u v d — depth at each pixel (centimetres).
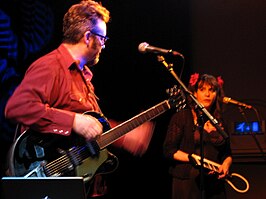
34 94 248
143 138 302
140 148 301
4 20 395
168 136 345
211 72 436
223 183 342
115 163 273
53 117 248
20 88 250
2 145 383
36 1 408
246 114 424
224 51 435
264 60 427
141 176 427
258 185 413
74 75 270
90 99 278
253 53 430
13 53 395
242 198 415
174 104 293
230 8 437
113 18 432
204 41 439
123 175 425
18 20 400
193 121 344
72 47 271
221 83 380
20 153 250
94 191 278
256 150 416
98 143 265
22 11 402
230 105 425
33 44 403
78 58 271
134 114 427
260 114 421
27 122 247
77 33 269
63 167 255
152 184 425
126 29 433
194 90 363
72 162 258
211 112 362
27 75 254
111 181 423
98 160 266
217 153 343
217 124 287
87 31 270
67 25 274
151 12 437
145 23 436
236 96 430
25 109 246
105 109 426
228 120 426
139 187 425
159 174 425
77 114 253
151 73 430
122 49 431
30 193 220
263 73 426
